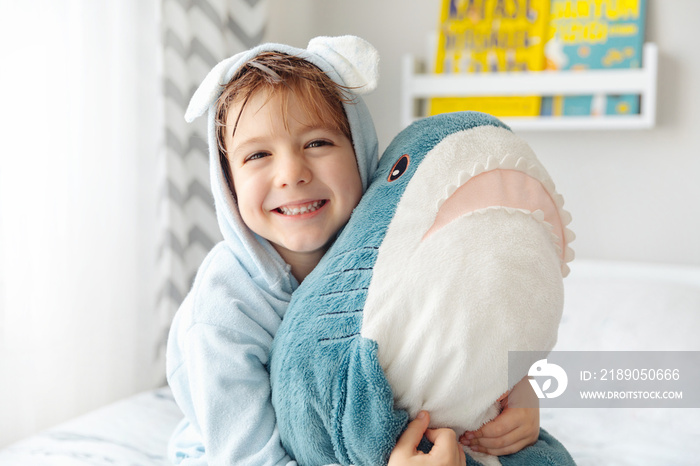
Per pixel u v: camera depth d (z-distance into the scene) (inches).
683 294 60.0
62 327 53.7
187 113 30.2
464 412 24.1
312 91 27.6
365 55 29.3
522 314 23.4
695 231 75.6
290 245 28.5
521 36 77.3
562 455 27.2
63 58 52.9
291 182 27.1
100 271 57.2
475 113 27.8
